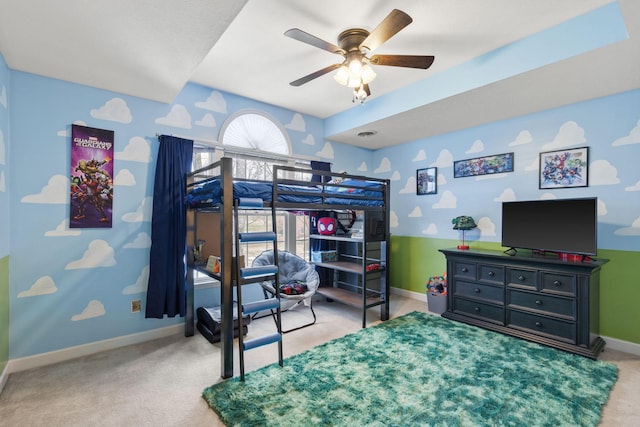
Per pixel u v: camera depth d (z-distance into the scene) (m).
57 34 1.93
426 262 4.42
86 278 2.70
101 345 2.75
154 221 2.94
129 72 2.45
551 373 2.32
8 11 1.69
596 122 2.96
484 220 3.79
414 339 2.95
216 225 3.34
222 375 2.29
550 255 3.05
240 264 2.64
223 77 3.13
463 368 2.40
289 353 2.69
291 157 4.04
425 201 4.44
